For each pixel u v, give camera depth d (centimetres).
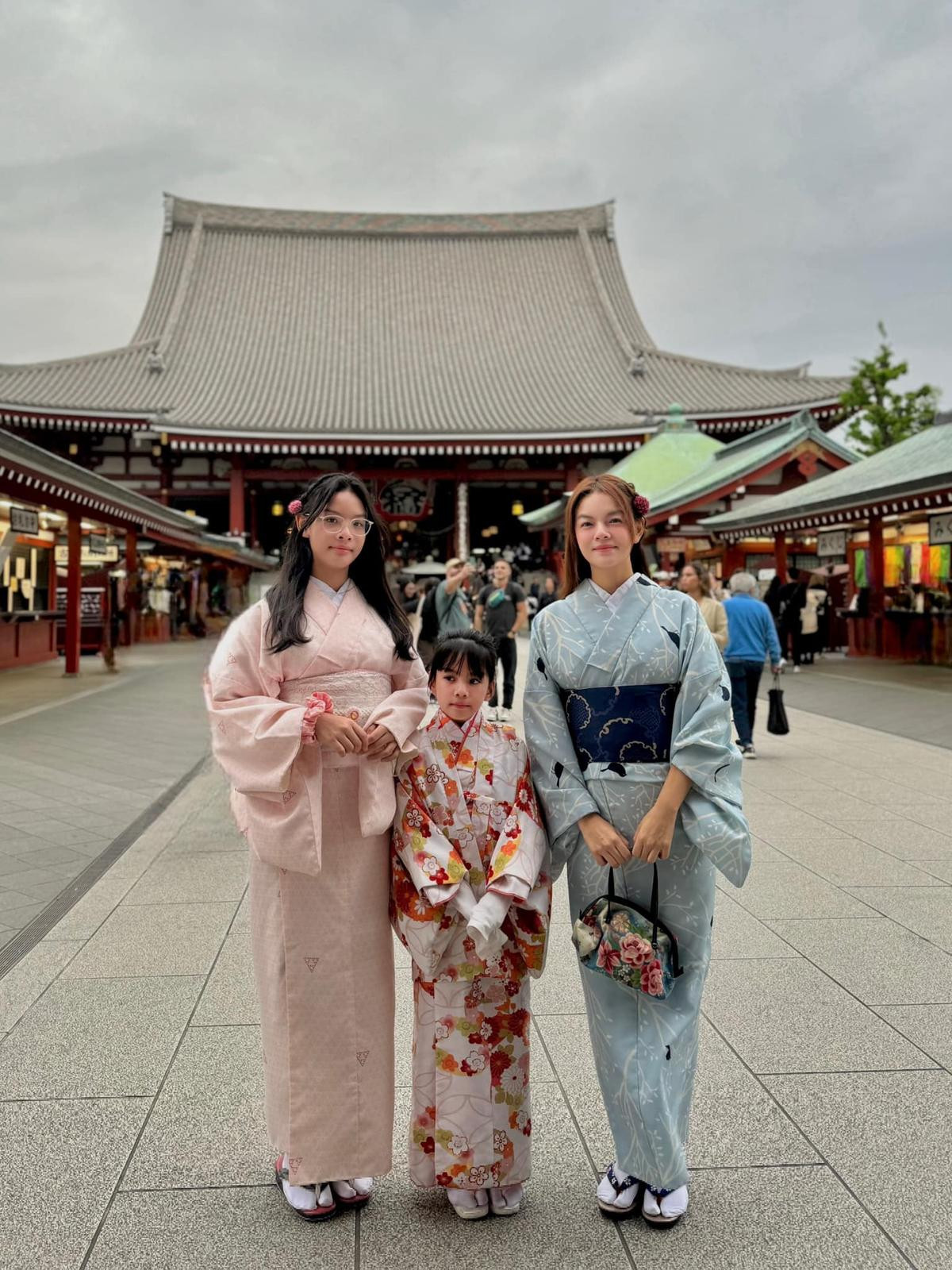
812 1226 207
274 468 3491
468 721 225
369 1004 216
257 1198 220
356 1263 198
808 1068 275
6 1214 212
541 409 3612
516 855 210
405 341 4059
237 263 4281
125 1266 196
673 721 215
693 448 2647
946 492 1177
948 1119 247
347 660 217
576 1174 231
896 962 352
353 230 4412
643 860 214
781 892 432
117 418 3241
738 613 762
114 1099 259
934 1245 200
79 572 1473
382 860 221
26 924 398
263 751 203
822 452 1972
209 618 3164
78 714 1045
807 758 762
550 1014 319
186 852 505
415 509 3847
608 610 219
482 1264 198
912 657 1551
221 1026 302
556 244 4434
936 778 682
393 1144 248
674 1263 197
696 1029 218
